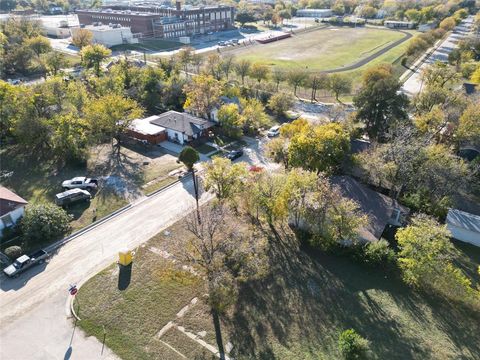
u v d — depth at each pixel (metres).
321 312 34.75
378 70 91.50
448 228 45.41
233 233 39.25
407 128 55.28
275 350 30.98
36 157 62.72
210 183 47.16
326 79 96.12
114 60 123.88
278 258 41.47
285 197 42.41
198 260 35.97
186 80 91.38
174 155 65.88
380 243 40.50
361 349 29.58
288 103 83.50
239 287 37.22
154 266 39.53
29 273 38.44
